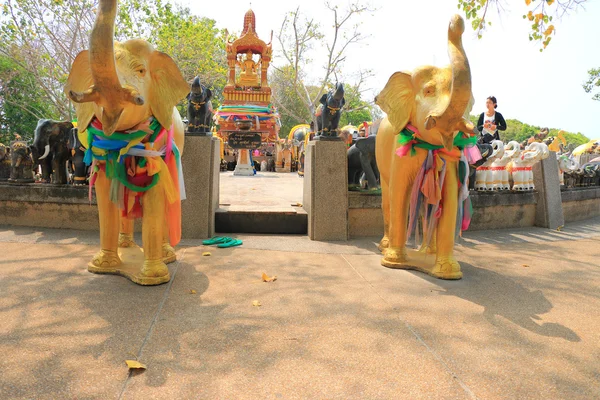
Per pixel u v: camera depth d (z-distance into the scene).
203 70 23.03
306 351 2.38
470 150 4.29
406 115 3.94
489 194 6.53
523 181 6.96
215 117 16.19
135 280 3.47
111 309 2.90
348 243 5.32
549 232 6.66
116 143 3.32
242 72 17.42
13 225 5.61
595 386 2.09
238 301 3.14
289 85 30.53
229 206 6.17
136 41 3.33
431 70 3.82
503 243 5.73
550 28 6.79
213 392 1.95
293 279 3.75
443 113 3.29
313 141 5.49
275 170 19.52
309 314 2.93
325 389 2.00
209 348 2.38
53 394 1.89
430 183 3.91
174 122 4.34
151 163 3.41
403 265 4.21
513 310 3.13
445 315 2.99
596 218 8.81
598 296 3.53
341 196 5.46
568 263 4.67
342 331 2.66
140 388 1.96
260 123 15.93
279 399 1.91
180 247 4.81
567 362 2.33
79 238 5.00
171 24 21.27
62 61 17.27
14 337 2.43
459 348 2.47
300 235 5.73
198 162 5.21
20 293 3.15
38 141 5.36
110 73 2.58
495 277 4.04
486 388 2.05
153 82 3.45
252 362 2.24
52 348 2.31
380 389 2.02
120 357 2.24
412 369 2.21
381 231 5.84
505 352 2.44
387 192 4.85
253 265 4.16
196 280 3.62
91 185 3.76
